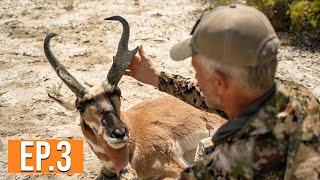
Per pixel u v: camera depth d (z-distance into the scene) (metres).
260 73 1.66
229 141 1.71
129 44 7.49
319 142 1.71
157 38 7.71
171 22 8.37
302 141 1.68
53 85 6.20
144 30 8.05
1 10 9.34
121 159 3.49
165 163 4.31
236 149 1.68
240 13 1.67
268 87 1.73
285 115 1.68
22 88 6.33
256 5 8.20
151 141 4.26
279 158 1.66
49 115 5.69
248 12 1.68
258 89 1.70
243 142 1.68
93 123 3.57
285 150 1.67
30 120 5.59
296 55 6.85
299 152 1.67
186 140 4.52
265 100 1.73
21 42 7.85
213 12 1.76
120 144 3.30
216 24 1.67
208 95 1.86
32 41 7.88
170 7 9.14
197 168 1.75
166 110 4.57
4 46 7.71
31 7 9.48
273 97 1.73
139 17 8.66
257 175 1.66
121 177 3.99
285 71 6.36
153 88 6.22
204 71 1.77
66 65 6.91
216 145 1.78
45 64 7.06
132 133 4.11
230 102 1.78
